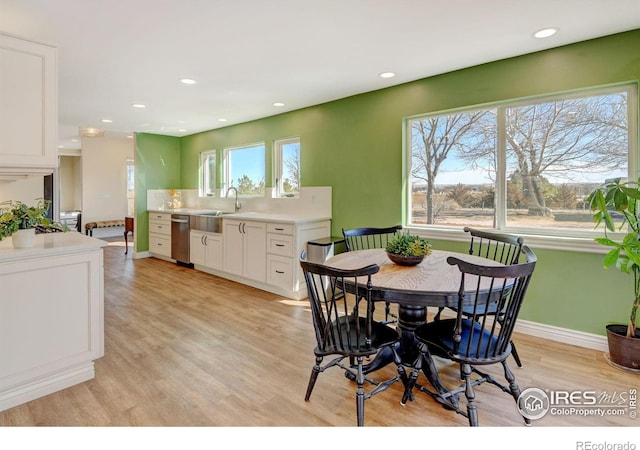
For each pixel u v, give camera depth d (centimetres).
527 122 295
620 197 220
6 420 179
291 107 441
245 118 501
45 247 203
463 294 167
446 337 189
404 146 359
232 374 228
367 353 176
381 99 370
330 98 404
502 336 174
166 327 308
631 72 241
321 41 256
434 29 238
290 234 389
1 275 186
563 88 266
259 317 334
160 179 642
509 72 289
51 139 222
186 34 244
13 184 347
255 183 526
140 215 621
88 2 201
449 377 227
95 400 197
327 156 421
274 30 238
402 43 259
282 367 238
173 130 598
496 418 184
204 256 511
